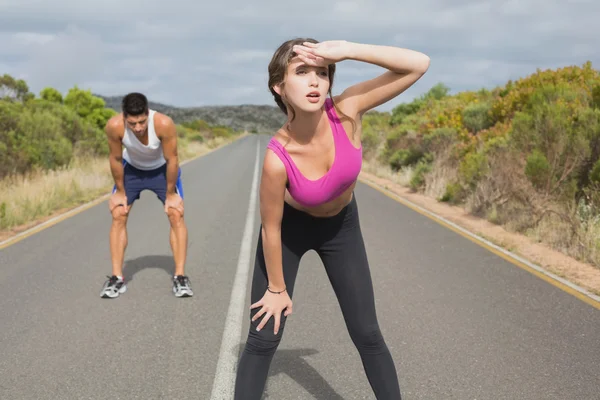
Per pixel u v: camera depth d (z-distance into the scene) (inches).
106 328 177.6
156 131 193.2
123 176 208.7
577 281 229.8
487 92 861.2
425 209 432.1
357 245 100.1
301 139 85.7
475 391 133.7
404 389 135.2
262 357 98.0
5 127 579.2
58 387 137.5
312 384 137.8
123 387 137.3
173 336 170.6
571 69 580.7
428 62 84.4
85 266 256.5
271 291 95.3
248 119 6166.3
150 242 307.9
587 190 335.6
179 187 214.7
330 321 183.8
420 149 660.1
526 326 177.5
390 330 175.8
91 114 1167.0
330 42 80.4
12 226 361.7
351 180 88.9
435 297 209.0
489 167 428.5
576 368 145.9
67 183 509.7
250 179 662.5
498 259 267.9
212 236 325.7
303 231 97.3
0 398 131.9
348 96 87.6
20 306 199.6
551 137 374.3
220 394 133.4
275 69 80.7
